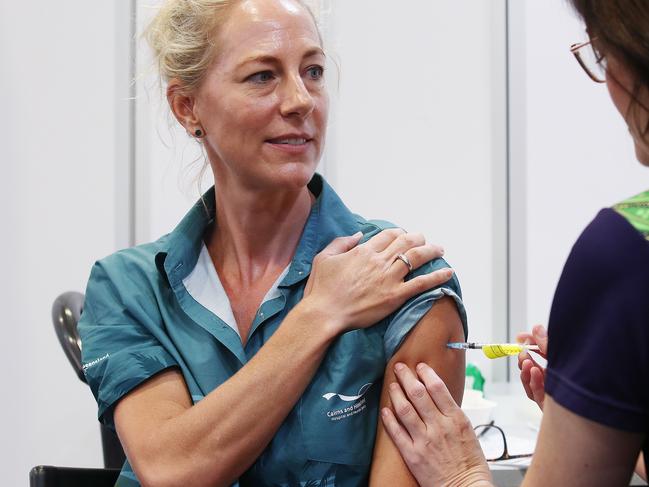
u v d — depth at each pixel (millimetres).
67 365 2525
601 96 2602
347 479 1169
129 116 2506
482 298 2645
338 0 2527
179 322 1271
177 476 1128
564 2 843
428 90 2582
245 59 1155
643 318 706
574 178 2631
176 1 1235
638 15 722
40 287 2510
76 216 2512
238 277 1302
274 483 1172
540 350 1150
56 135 2492
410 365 1160
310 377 1137
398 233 1211
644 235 713
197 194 2523
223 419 1117
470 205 2621
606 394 728
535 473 797
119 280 1320
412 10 2561
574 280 749
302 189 1299
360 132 2574
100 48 2488
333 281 1163
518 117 2602
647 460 762
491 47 2580
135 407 1207
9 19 2457
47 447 2537
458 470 1111
